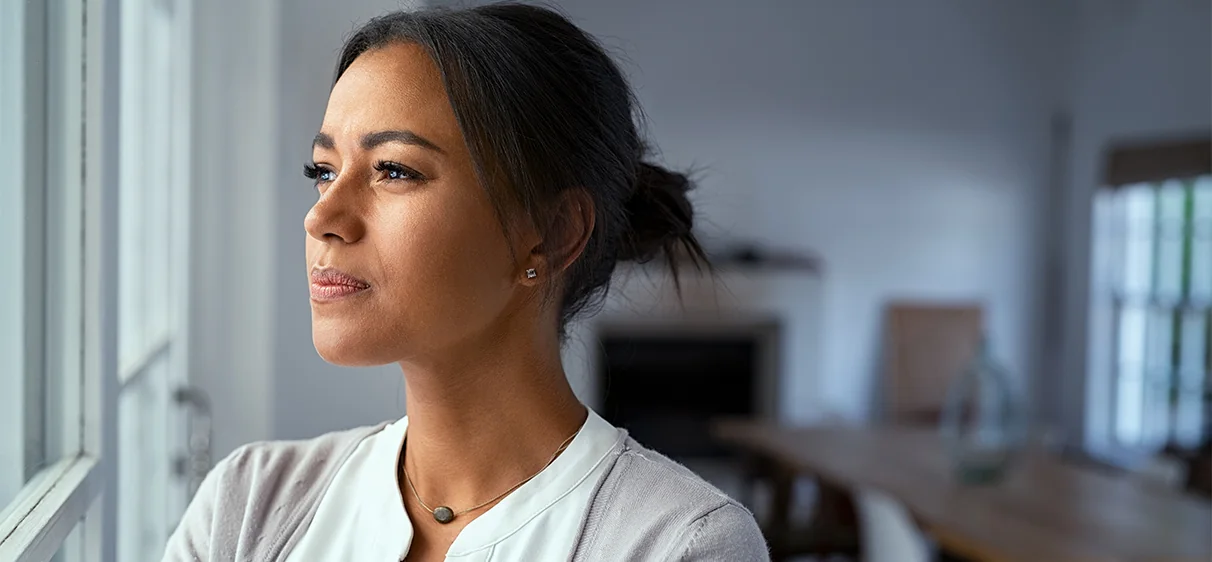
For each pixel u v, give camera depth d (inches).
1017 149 242.4
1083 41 236.7
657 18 228.8
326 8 65.6
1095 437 232.7
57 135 37.6
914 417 224.7
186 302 64.4
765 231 236.1
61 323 38.2
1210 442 178.5
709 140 232.2
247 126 65.5
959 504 116.5
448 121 28.2
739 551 29.7
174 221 63.3
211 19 64.4
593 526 30.3
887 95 237.9
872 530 106.7
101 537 39.6
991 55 240.8
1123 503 117.9
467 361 30.2
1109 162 227.1
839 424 167.2
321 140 29.5
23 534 31.2
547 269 30.5
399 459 32.8
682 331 224.7
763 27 232.8
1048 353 245.0
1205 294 204.5
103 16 38.4
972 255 242.8
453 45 28.6
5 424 31.8
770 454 148.6
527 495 30.6
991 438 127.0
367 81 28.7
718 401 228.7
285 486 33.8
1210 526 108.7
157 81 58.0
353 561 31.7
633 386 225.5
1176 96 207.8
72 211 38.4
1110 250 231.3
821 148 236.5
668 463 32.2
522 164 28.9
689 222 36.5
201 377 66.4
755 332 227.8
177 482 65.1
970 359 227.5
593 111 30.9
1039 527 107.3
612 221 32.7
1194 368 207.5
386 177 28.5
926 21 238.5
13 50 32.2
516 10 30.4
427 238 27.9
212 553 32.9
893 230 239.9
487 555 30.0
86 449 39.4
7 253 31.9
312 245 28.9
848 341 239.9
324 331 28.6
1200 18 201.5
